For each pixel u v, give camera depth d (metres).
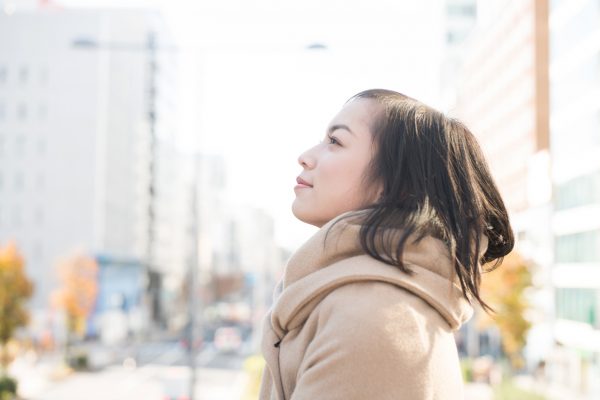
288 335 1.12
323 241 1.11
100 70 62.25
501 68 45.59
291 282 1.13
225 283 100.44
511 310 27.19
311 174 1.22
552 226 36.59
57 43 62.81
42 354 45.59
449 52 63.09
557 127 36.06
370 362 0.98
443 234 1.12
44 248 60.69
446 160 1.16
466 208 1.17
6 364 30.75
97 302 59.47
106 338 58.28
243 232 140.12
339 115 1.24
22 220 61.09
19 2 73.19
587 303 31.95
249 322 84.75
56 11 63.38
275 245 106.81
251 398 20.66
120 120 68.31
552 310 36.66
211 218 109.69
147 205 79.50
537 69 37.06
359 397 0.97
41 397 28.36
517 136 41.19
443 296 1.08
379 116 1.20
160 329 83.00
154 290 82.25
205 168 110.44
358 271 1.04
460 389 1.09
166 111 87.38
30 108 62.19
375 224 1.08
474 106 53.91
